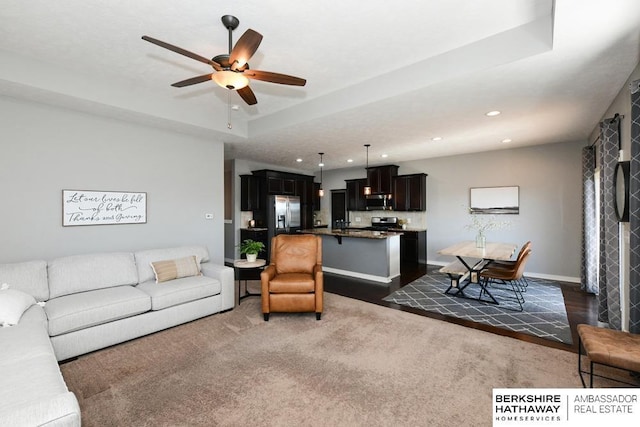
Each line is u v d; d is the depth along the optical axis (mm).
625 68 2457
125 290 3018
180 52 1927
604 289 3279
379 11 2078
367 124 4016
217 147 4852
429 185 6848
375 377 2217
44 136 3168
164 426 1742
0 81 2615
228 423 1760
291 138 4789
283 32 2324
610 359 1771
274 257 3965
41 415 1098
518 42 2301
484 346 2711
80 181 3418
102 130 3578
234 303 3908
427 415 1809
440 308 3766
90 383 2170
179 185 4340
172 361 2473
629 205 2318
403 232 6812
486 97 3070
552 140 5078
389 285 4941
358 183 8039
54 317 2400
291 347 2705
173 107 3764
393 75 3000
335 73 3059
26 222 3064
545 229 5387
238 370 2328
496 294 4395
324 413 1833
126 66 2906
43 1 1960
